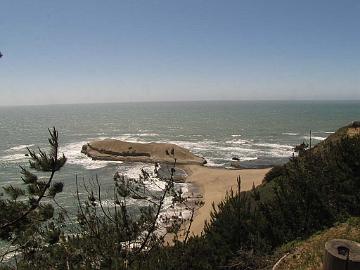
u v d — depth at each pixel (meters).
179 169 71.94
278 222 14.77
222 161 82.69
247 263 12.13
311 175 16.84
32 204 8.16
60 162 7.90
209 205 44.03
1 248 14.45
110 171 70.38
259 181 58.19
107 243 9.17
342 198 14.73
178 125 197.62
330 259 6.28
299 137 128.88
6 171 70.69
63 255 8.95
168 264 10.73
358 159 16.12
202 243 13.06
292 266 10.92
